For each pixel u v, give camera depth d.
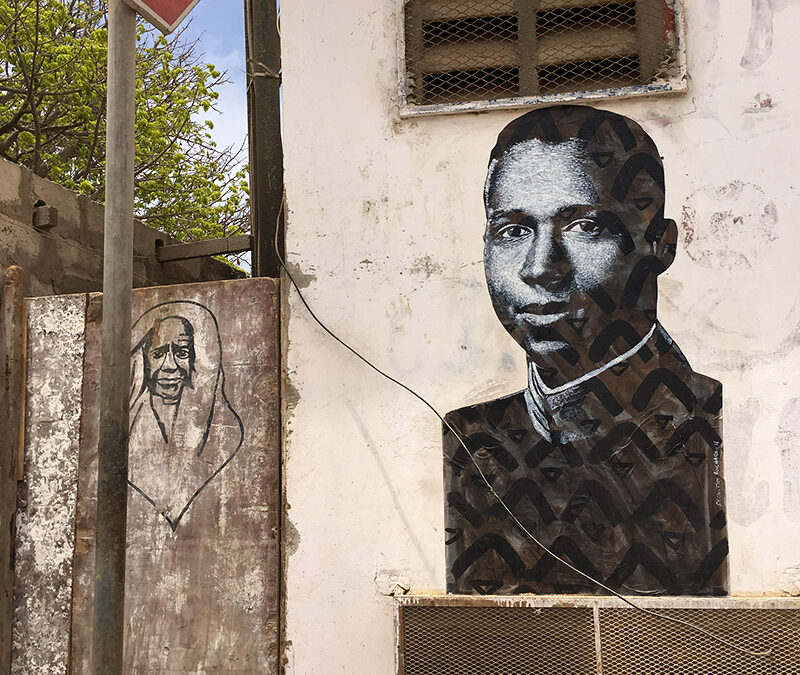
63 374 4.66
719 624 3.71
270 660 4.18
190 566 4.34
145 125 11.67
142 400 4.52
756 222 4.04
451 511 4.09
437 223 4.30
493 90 4.40
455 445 4.13
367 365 4.26
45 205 5.65
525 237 4.21
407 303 4.27
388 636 4.04
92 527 4.48
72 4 12.00
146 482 4.45
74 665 4.37
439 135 4.36
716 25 4.18
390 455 4.18
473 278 4.24
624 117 4.21
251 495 4.34
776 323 3.96
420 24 4.45
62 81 11.35
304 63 4.50
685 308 4.04
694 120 4.14
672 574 3.88
